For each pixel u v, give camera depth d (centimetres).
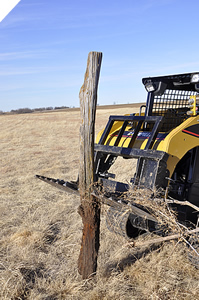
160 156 340
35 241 438
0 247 429
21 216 544
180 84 428
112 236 448
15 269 362
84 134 316
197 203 419
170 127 432
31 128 2920
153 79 420
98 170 423
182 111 448
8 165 1073
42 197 663
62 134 2344
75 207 595
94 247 337
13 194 695
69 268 372
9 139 2048
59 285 335
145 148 359
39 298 312
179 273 362
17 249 421
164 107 434
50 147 1598
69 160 1167
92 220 331
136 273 356
